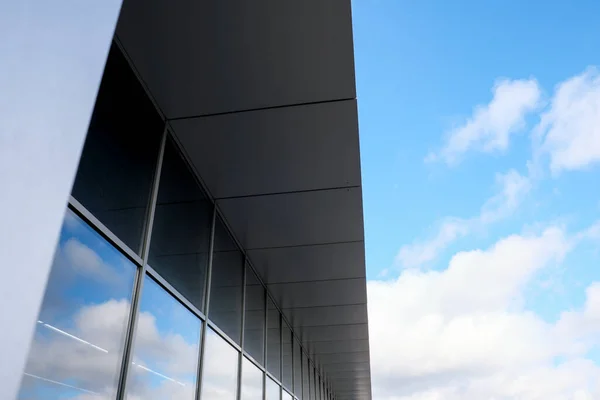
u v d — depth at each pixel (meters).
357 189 5.34
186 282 4.40
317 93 3.93
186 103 3.98
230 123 4.23
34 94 0.65
